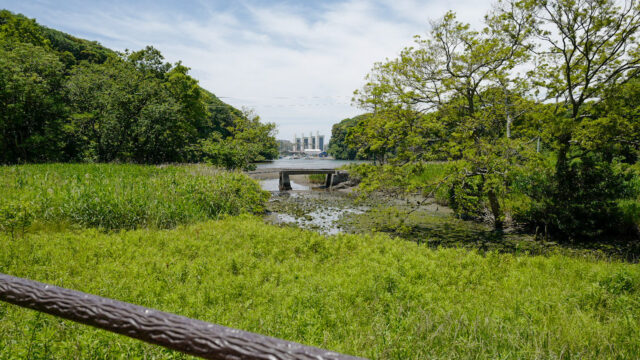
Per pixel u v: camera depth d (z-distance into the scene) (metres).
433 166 21.20
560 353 3.46
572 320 4.62
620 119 12.07
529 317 4.72
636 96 12.17
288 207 21.39
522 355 3.41
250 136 40.06
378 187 14.75
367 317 4.55
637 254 11.23
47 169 17.84
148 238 8.91
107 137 28.98
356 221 17.12
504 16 13.01
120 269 5.91
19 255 6.18
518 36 13.16
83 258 6.46
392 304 4.86
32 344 2.88
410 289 5.55
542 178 14.01
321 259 8.29
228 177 18.75
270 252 8.45
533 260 8.44
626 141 12.73
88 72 31.45
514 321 4.46
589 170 13.09
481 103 15.09
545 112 13.77
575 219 12.78
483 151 13.18
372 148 15.64
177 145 31.48
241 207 16.17
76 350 2.91
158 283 5.33
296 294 5.02
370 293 5.38
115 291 4.73
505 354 3.40
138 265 6.37
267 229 10.88
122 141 29.17
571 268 7.82
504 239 13.45
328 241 9.59
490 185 13.23
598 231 12.64
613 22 11.94
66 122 28.12
